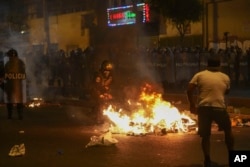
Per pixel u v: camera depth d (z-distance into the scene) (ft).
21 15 166.50
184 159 30.12
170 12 94.07
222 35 100.68
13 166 29.35
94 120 50.90
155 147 34.45
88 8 138.82
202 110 27.20
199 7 95.81
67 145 36.17
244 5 96.17
